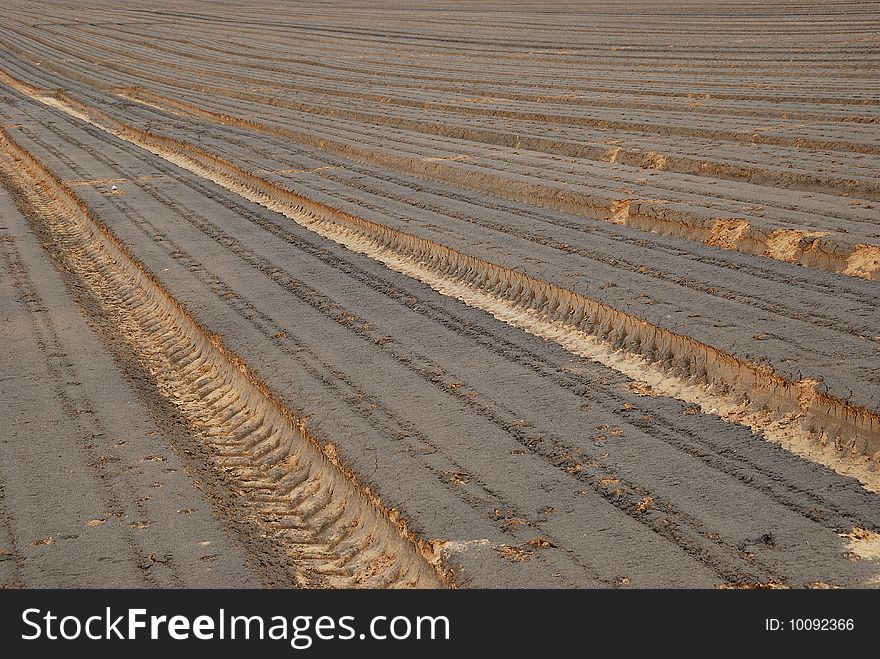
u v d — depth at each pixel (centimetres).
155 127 2802
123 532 819
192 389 1159
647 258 1347
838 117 2114
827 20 3831
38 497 874
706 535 738
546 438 900
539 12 5150
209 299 1347
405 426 945
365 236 1644
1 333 1289
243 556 791
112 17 6075
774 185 1689
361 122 2698
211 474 948
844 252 1257
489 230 1552
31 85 3841
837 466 829
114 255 1656
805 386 909
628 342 1101
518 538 755
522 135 2238
